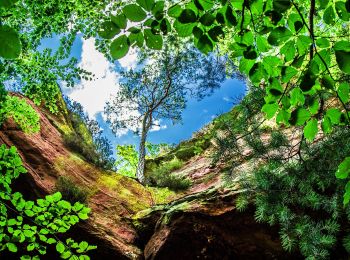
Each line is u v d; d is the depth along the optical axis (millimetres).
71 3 7977
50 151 12703
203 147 20109
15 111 8266
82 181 12453
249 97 4996
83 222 9719
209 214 9523
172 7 1924
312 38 1997
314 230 5352
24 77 7738
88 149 15266
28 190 9828
